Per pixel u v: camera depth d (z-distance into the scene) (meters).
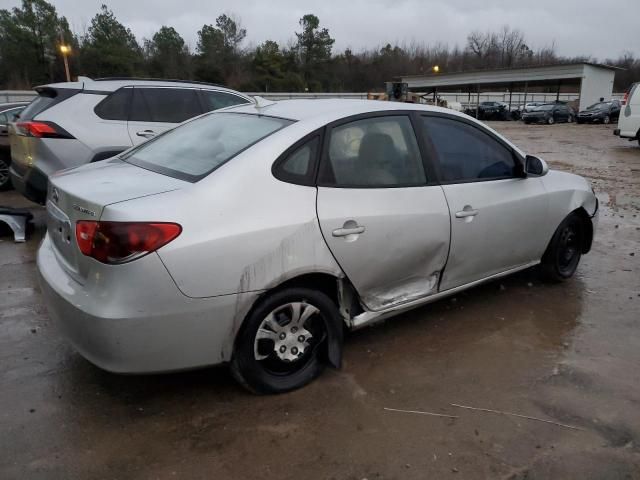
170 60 65.38
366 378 3.17
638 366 3.35
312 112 3.20
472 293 4.50
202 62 67.69
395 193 3.23
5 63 57.75
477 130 3.85
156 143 3.61
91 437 2.62
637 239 6.30
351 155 3.14
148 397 2.96
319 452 2.54
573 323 3.95
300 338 2.98
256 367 2.85
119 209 2.44
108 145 6.05
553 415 2.84
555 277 4.64
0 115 9.22
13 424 2.70
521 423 2.77
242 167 2.76
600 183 10.55
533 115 34.56
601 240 6.25
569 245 4.71
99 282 2.48
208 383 3.10
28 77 57.88
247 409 2.86
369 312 3.28
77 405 2.87
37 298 4.26
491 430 2.71
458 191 3.57
